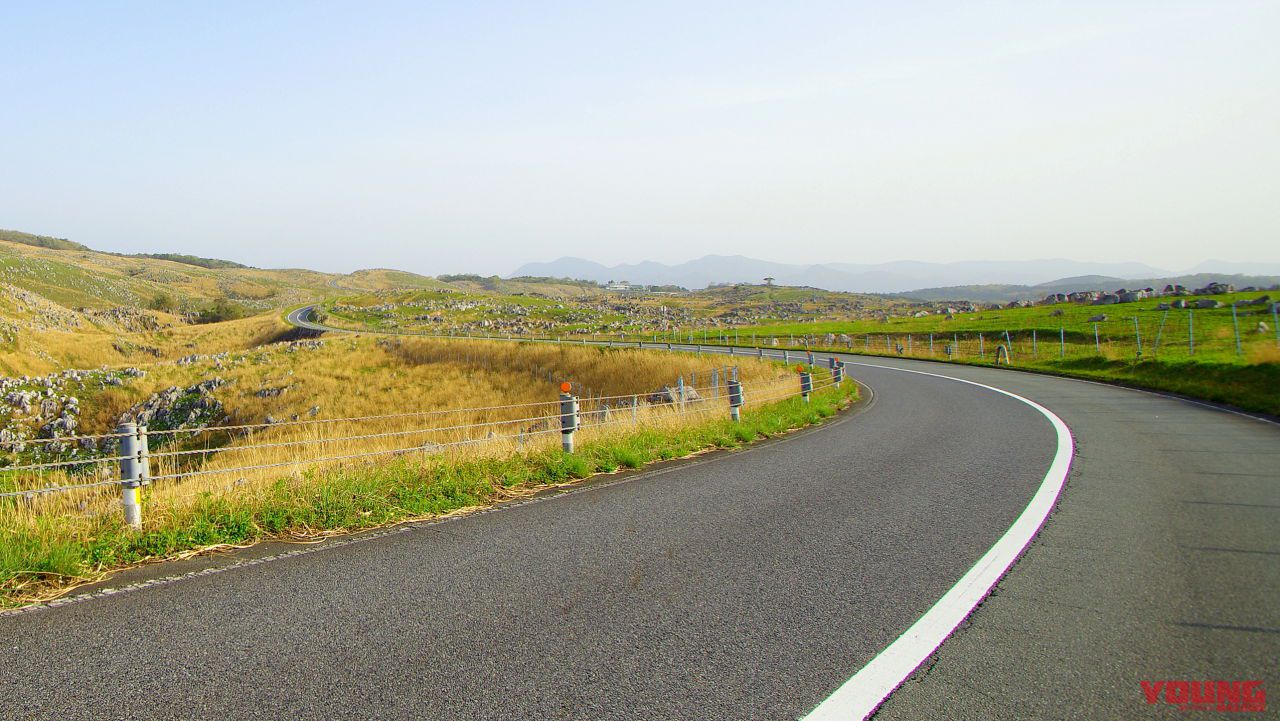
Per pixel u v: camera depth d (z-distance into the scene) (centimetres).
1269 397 1543
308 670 322
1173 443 1042
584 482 812
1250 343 3112
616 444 1002
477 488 738
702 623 379
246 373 3997
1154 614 388
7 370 4978
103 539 520
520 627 373
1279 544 521
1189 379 2055
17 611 400
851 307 14788
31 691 302
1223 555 496
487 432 1093
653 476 848
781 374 2688
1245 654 338
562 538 558
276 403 3462
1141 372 2383
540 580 453
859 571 469
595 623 379
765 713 282
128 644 352
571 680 311
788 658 335
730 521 611
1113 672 319
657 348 4450
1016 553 506
